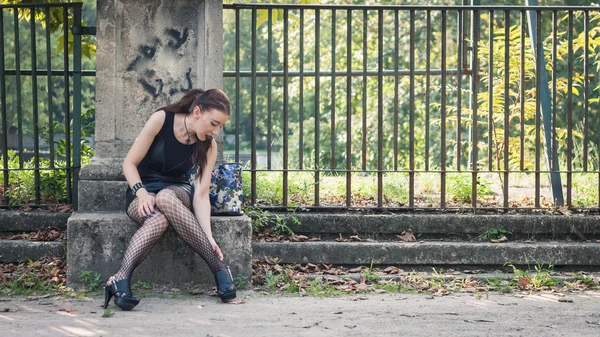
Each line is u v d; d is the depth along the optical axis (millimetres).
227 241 5172
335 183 7230
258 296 4965
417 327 4129
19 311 4453
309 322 4215
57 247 5621
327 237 6016
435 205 6465
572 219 6039
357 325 4156
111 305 4633
